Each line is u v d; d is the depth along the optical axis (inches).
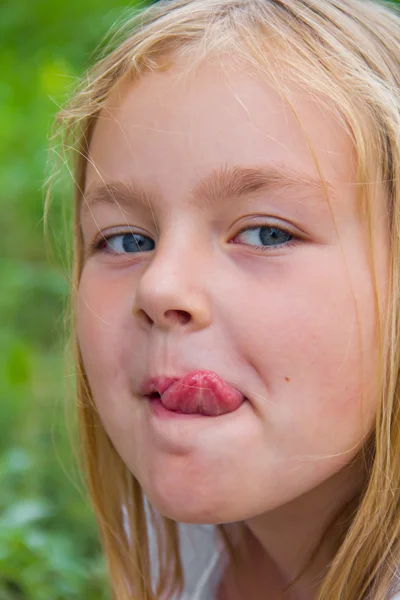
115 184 19.2
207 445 18.4
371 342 18.8
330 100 18.7
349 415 18.8
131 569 23.0
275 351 18.3
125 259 19.6
